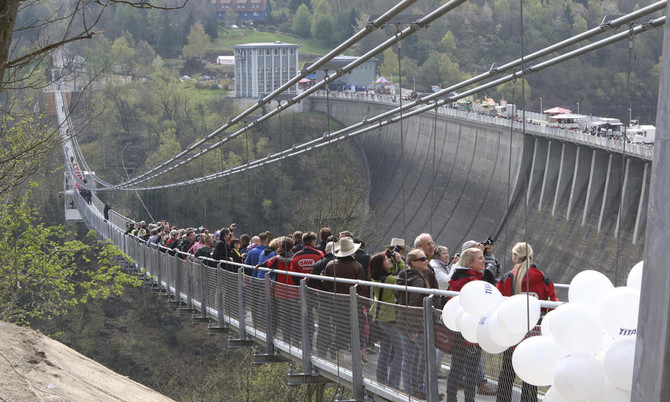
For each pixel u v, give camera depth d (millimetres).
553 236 66375
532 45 99688
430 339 6977
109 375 6840
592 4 95000
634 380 3135
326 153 83562
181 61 176500
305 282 10617
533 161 71500
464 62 109188
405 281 7418
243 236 17484
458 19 113812
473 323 6219
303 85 79500
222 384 31000
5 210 16859
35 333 6949
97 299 70375
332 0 174750
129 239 32094
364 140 94562
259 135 103562
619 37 10852
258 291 12789
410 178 84250
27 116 12906
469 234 74062
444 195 79000
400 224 80500
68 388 5730
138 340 68438
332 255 10398
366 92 107625
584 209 64188
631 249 57125
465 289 6137
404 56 116250
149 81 138375
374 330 8188
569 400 5184
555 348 5309
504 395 6172
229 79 152500
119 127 125188
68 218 69812
